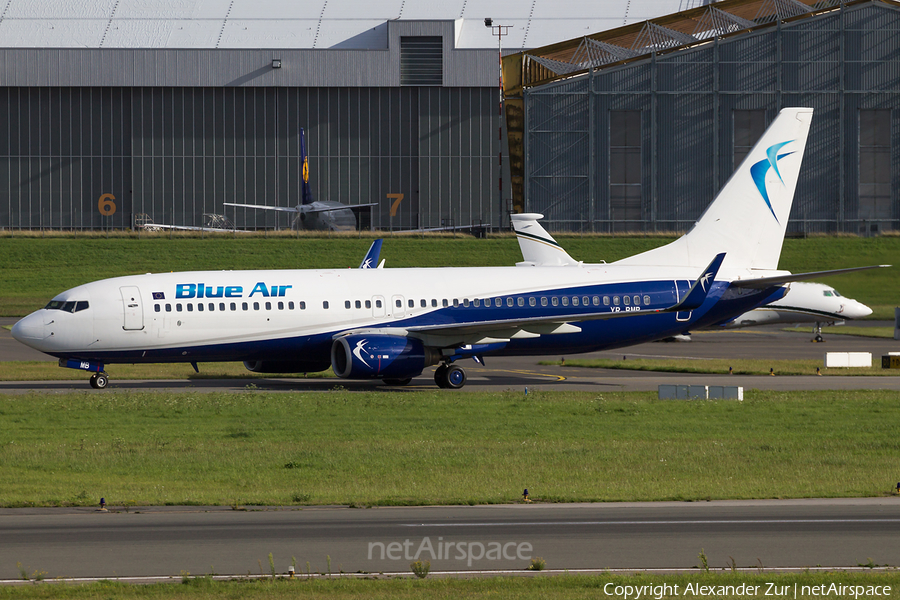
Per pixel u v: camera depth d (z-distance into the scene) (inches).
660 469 3395.7
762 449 3809.1
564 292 6486.2
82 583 1995.6
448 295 6328.7
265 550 2288.4
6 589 1932.8
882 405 5128.0
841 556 2253.9
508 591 1920.5
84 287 5920.3
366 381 6609.3
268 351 6087.6
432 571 2128.4
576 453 3690.9
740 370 7219.5
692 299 5979.3
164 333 5871.1
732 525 2568.9
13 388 6023.6
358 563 2182.6
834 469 3410.4
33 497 2881.4
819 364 7642.7
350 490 3026.6
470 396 5467.5
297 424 4419.3
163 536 2418.8
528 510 2760.8
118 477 3245.6
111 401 5098.4
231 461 3496.6
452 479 3206.2
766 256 6909.5
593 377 6948.8
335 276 6289.4
